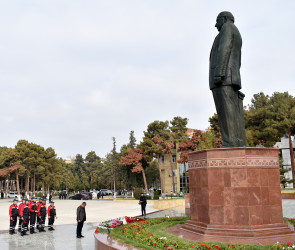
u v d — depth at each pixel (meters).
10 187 82.81
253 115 31.38
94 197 55.34
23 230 12.73
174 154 54.25
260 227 7.58
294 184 29.97
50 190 75.19
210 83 9.33
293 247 6.07
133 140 63.03
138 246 7.12
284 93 31.11
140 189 38.38
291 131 31.08
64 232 13.50
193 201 8.90
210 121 34.31
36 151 50.06
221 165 8.04
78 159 77.56
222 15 9.28
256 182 7.87
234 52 8.97
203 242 6.88
